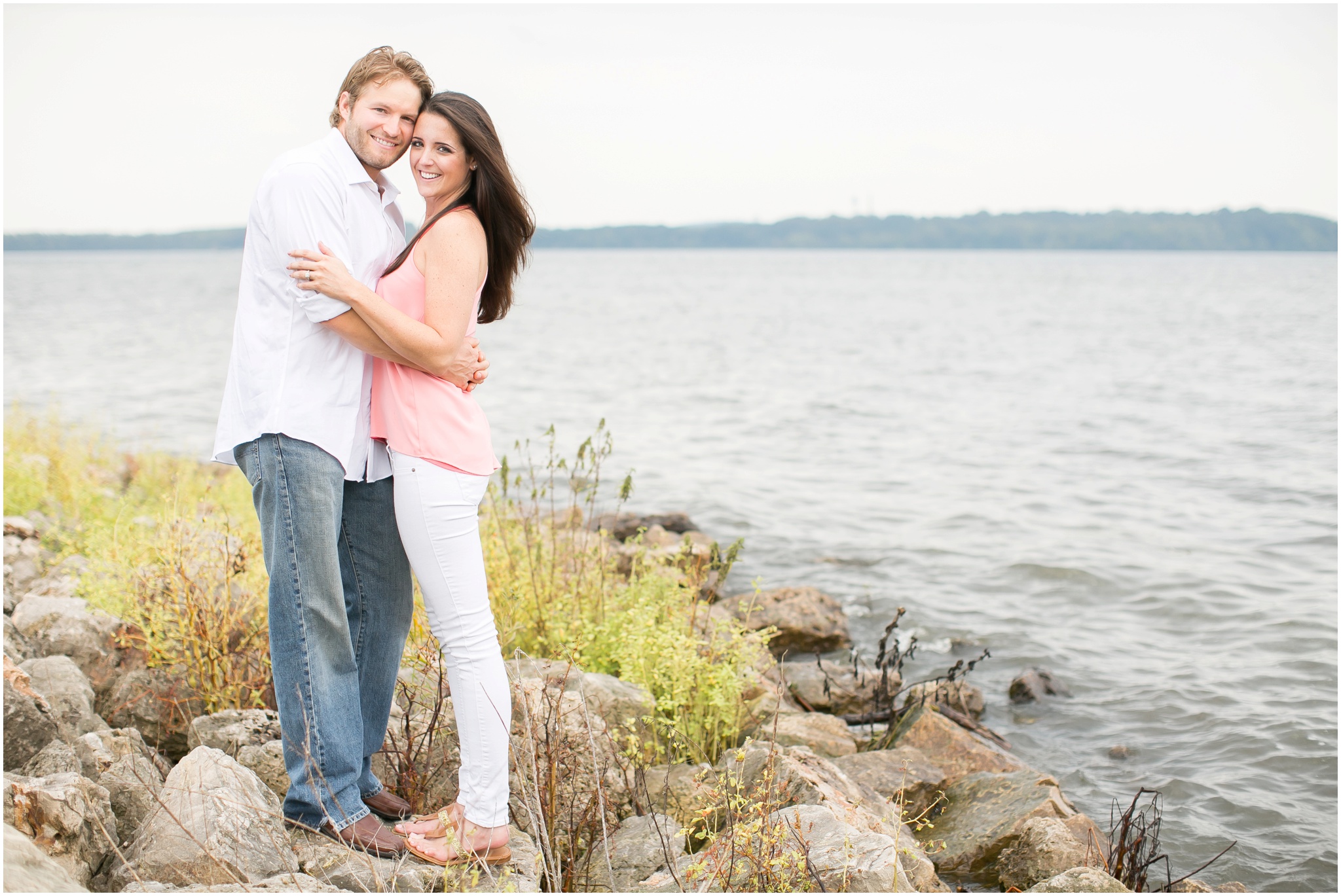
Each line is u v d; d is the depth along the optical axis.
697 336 41.03
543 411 19.52
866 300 77.25
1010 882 4.30
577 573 6.20
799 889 3.05
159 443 15.20
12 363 26.70
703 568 6.38
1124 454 15.66
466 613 3.13
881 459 15.15
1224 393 23.31
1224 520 11.51
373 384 3.17
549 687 4.10
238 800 2.97
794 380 25.56
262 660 4.55
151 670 4.64
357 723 3.15
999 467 14.60
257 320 2.98
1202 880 4.66
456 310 3.00
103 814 3.01
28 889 2.24
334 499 3.02
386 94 3.01
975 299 79.12
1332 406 21.00
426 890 2.90
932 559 9.88
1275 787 5.51
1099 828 5.00
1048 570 9.41
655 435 16.95
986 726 6.32
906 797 4.91
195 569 5.18
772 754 3.80
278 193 2.88
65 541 7.30
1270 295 86.50
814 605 7.82
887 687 6.34
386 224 3.15
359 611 3.32
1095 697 6.77
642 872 3.46
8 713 3.38
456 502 3.08
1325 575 9.32
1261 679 6.98
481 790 3.13
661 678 4.98
